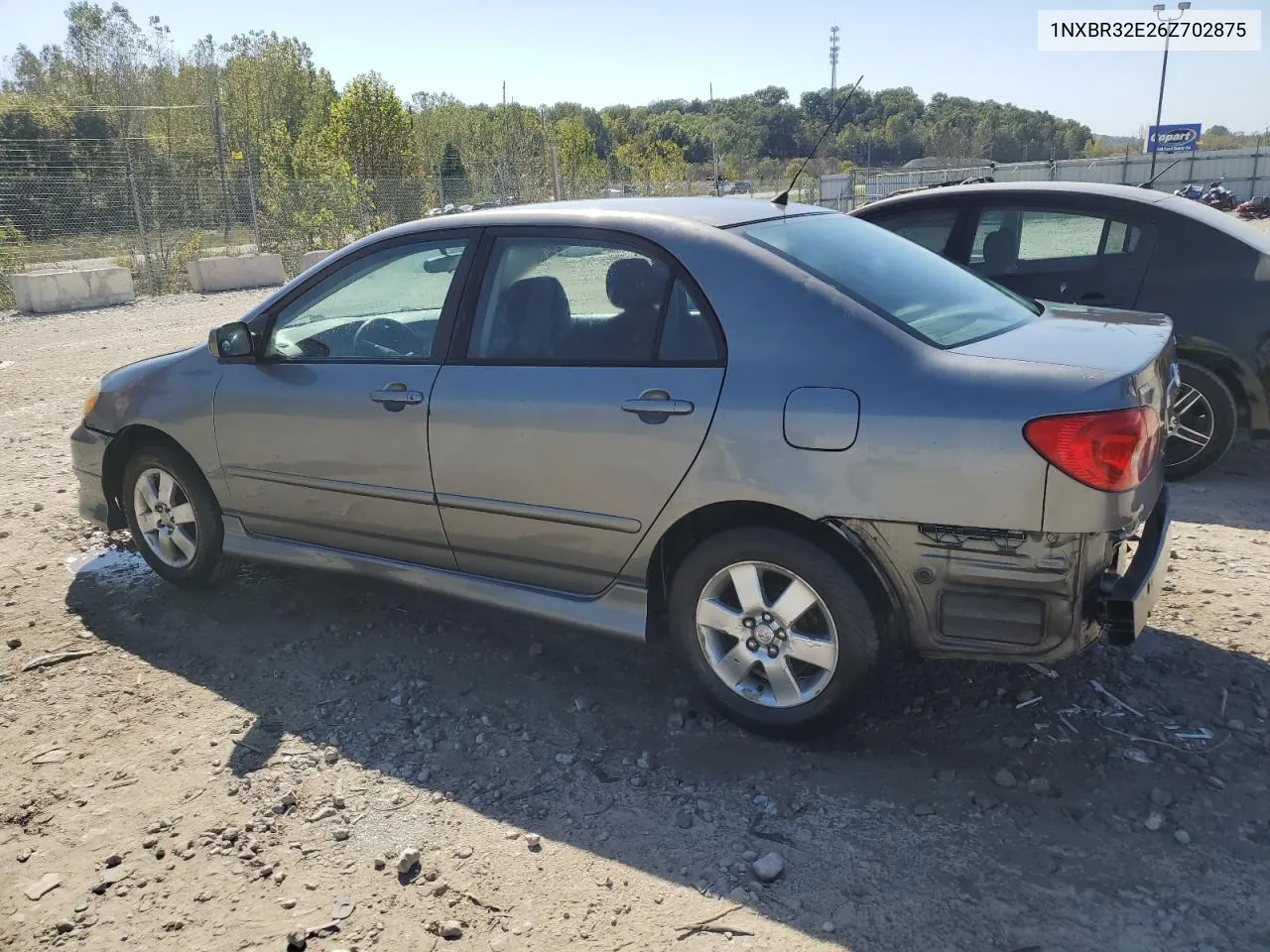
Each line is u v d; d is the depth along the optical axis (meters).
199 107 40.66
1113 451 2.68
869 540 2.91
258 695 3.69
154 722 3.52
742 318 3.13
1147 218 5.73
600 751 3.27
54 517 5.80
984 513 2.76
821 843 2.77
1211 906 2.46
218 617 4.38
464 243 3.74
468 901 2.59
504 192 29.56
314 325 4.08
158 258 22.27
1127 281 5.75
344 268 4.02
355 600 4.52
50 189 22.95
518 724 3.45
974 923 2.45
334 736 3.40
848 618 3.02
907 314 3.13
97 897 2.65
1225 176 36.41
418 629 4.21
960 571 2.84
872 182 32.28
